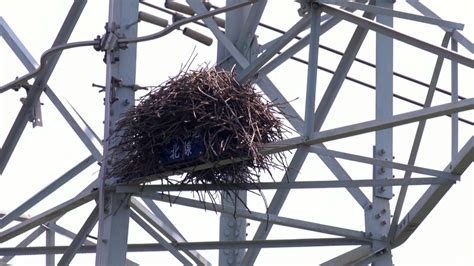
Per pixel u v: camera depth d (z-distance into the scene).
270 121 13.73
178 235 16.19
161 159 13.88
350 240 16.20
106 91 14.77
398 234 16.06
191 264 15.69
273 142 13.52
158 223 16.00
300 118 16.34
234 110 13.39
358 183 14.08
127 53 15.12
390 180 14.10
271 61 15.95
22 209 16.89
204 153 13.28
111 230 14.52
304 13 14.16
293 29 14.30
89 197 15.01
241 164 13.52
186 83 13.68
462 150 13.83
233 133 13.23
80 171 16.94
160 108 13.70
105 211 14.77
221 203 15.67
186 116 13.48
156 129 13.80
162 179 14.20
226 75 13.79
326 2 14.02
